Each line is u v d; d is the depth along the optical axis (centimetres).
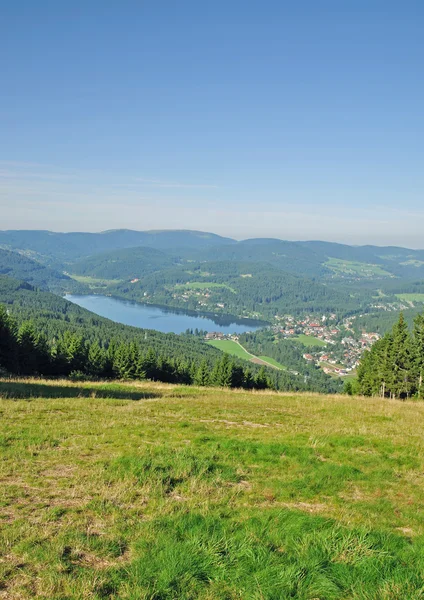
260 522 796
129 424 1546
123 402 2114
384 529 805
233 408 2075
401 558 696
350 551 703
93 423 1524
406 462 1252
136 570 623
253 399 2489
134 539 725
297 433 1527
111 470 1030
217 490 960
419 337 4959
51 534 719
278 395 2912
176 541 711
